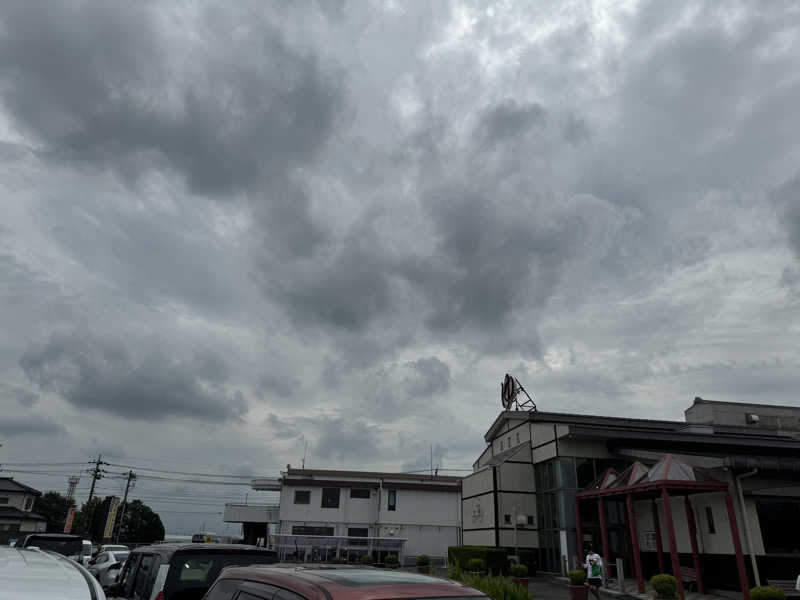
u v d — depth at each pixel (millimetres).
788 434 38469
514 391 36812
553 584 25594
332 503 50406
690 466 21375
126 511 97188
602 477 26594
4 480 61375
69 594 2574
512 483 31641
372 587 3490
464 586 3914
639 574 21203
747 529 20641
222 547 7887
